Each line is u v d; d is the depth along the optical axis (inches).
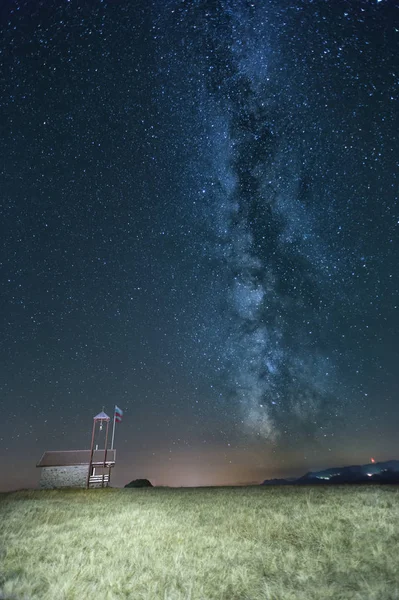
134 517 489.4
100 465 1331.2
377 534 305.0
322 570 228.4
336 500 562.3
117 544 324.5
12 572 252.5
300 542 301.4
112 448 1407.5
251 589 205.0
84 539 355.9
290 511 479.2
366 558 241.9
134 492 1049.5
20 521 501.4
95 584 221.0
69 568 253.4
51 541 351.6
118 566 256.4
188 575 230.1
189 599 190.7
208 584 215.0
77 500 828.6
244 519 429.7
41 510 629.9
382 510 410.6
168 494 906.7
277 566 242.5
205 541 319.3
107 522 459.5
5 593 211.3
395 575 207.9
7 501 843.4
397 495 581.3
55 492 1109.7
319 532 328.2
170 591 202.7
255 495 765.3
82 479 1316.4
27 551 311.7
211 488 1147.9
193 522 427.5
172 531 375.2
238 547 294.0
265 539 322.0
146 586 216.1
